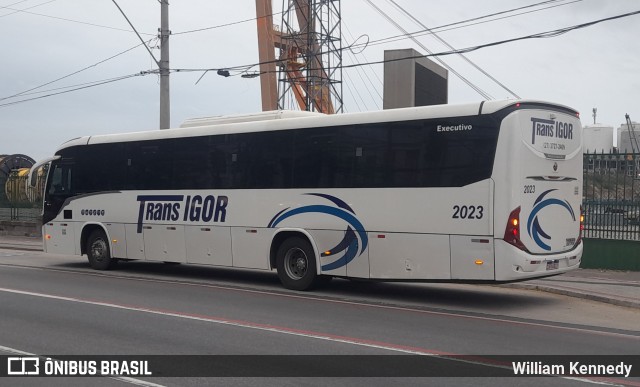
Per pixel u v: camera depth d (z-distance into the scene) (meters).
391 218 12.81
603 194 17.55
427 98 25.34
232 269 18.88
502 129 11.64
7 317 11.06
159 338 9.48
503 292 14.55
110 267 18.41
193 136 16.14
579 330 10.44
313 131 14.08
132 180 17.38
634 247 17.08
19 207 33.41
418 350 8.79
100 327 10.25
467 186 11.92
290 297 13.51
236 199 15.23
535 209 11.96
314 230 13.95
